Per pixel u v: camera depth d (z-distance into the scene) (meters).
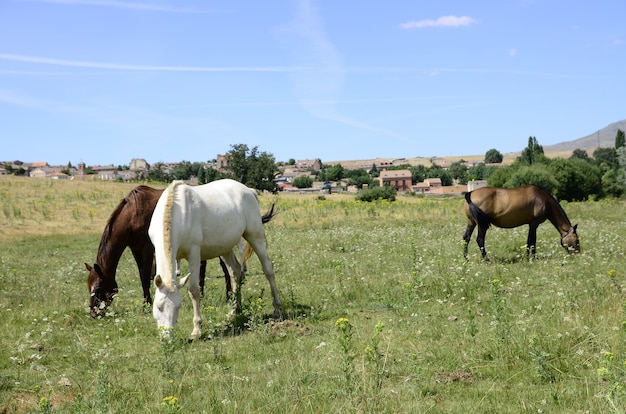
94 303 9.10
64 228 24.77
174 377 5.86
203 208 8.02
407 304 7.73
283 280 11.15
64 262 16.47
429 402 4.88
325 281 10.81
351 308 8.65
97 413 4.78
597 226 17.42
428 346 6.31
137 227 9.33
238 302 8.71
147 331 7.89
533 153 93.69
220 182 8.80
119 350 7.12
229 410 4.85
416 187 157.00
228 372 6.00
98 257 9.35
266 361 6.27
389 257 13.03
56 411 5.22
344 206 30.56
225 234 8.35
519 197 12.20
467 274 9.95
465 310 8.00
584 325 6.24
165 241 7.20
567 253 12.33
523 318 7.01
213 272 13.19
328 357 6.12
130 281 12.08
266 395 5.10
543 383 5.19
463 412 4.68
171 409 4.29
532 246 12.49
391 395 5.01
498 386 5.18
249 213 8.87
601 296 7.65
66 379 6.03
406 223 22.92
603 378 4.92
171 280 7.08
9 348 7.20
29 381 6.08
